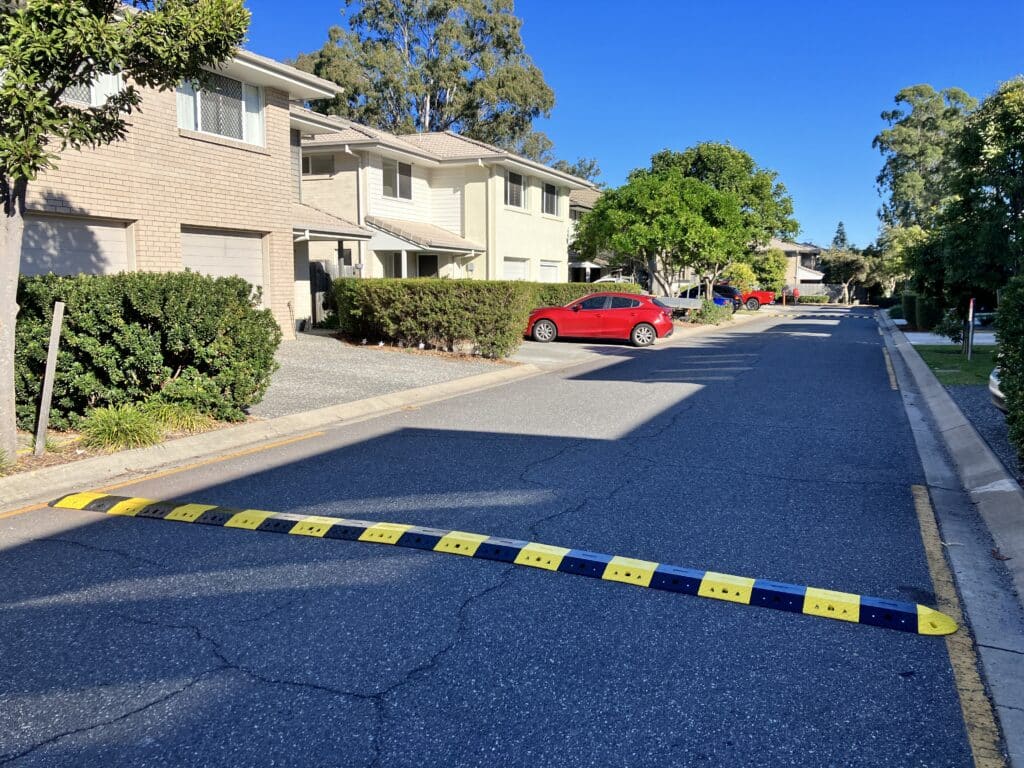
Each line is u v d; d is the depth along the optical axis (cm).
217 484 670
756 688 339
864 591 443
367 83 4403
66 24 618
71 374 800
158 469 727
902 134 5962
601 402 1138
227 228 1579
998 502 599
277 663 358
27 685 339
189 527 553
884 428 945
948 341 2308
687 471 717
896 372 1567
